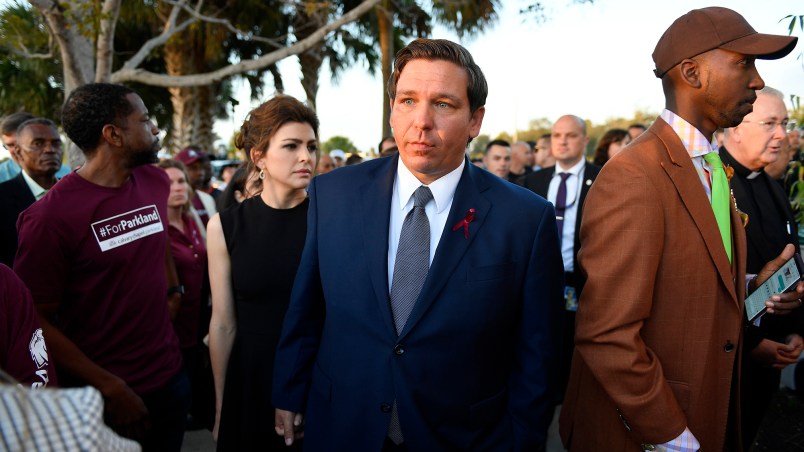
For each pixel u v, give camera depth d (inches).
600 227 55.2
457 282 51.4
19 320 45.6
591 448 61.9
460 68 49.2
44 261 62.8
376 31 415.8
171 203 112.7
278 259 71.4
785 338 79.6
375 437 52.3
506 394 56.5
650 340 56.2
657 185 53.9
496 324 52.4
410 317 50.9
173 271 93.7
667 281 54.6
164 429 76.0
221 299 74.5
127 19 361.4
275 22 391.5
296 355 61.0
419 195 53.5
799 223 111.5
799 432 116.5
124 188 72.1
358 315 53.6
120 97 69.4
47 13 147.3
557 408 135.6
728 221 58.3
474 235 52.5
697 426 54.9
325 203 58.7
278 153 71.9
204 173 184.5
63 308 68.1
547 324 54.2
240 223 73.6
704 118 57.4
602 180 56.7
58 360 62.7
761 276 66.4
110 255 68.0
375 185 56.8
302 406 60.9
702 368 54.4
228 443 72.1
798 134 127.7
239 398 72.8
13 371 44.3
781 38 50.9
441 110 48.9
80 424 22.8
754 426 84.1
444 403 51.4
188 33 377.1
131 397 66.3
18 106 375.9
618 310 52.6
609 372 53.3
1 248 99.1
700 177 58.5
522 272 53.3
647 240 52.6
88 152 69.3
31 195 103.7
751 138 83.7
